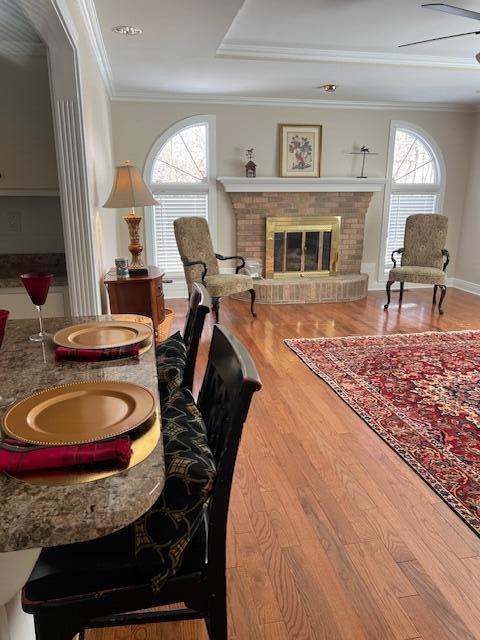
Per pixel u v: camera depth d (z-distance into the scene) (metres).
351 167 6.07
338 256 6.21
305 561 1.73
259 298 5.75
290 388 3.24
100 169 3.72
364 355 3.89
